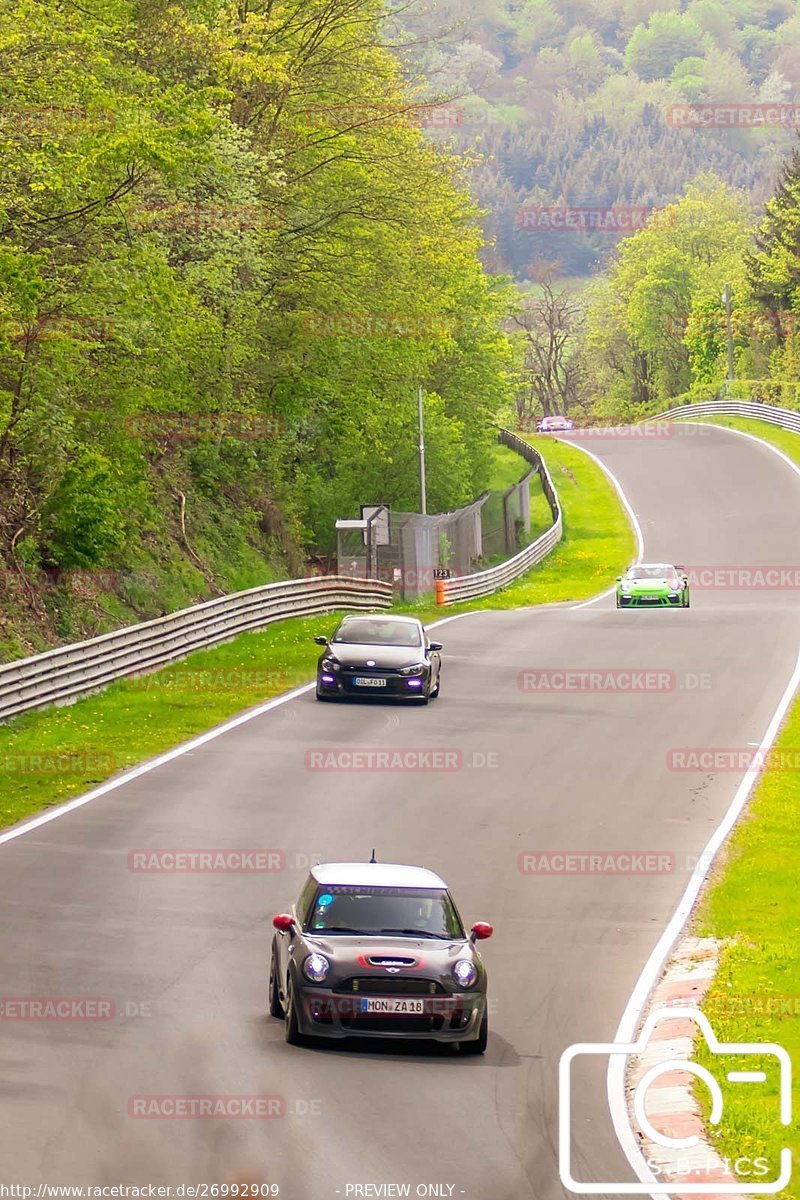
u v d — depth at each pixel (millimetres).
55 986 48969
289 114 182750
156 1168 33750
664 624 161875
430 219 194500
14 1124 36062
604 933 59906
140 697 112625
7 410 119938
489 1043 46531
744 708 111625
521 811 79750
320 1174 33906
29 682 104438
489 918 61281
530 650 141125
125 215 123938
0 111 113500
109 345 129000
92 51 118938
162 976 50875
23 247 120062
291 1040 45125
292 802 79438
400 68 197750
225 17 165000
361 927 47562
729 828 78125
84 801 78812
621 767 91312
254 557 181750
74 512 133375
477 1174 34531
